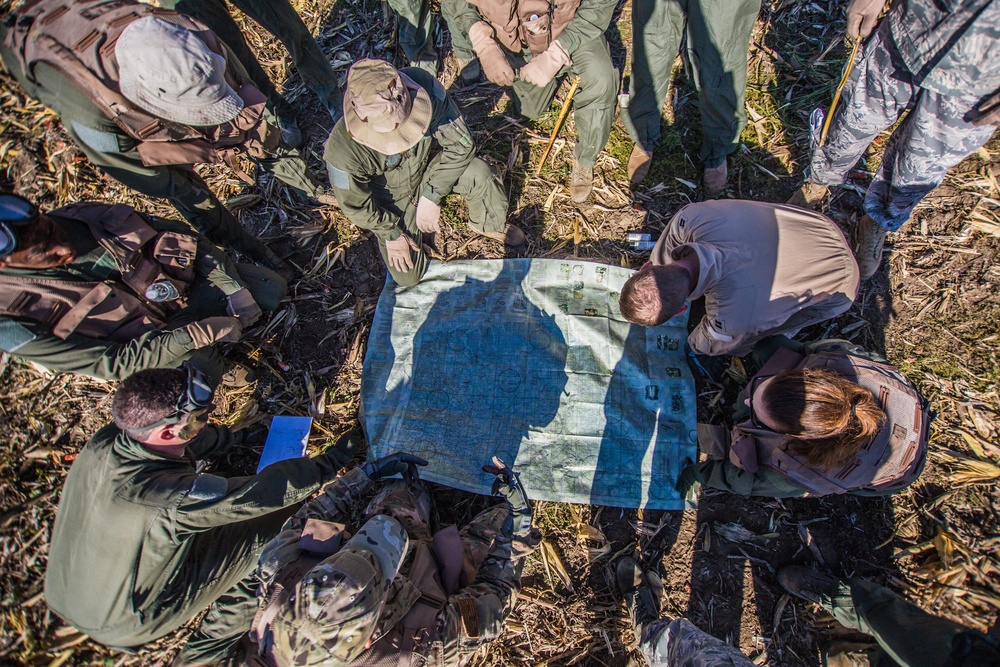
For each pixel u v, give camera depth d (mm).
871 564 3170
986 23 2211
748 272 2729
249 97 2801
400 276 3594
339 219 3988
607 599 3178
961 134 2600
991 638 2213
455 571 2580
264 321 3732
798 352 2863
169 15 2541
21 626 3094
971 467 3248
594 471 3350
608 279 3678
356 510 3043
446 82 4418
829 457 2248
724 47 3217
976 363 3455
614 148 4133
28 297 2486
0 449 3438
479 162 3365
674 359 3545
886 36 2607
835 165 3342
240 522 2904
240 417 3514
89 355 2686
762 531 3271
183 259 2953
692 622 3123
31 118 4125
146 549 2430
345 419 3529
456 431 3422
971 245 3688
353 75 2508
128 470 2459
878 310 3635
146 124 2479
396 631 2199
